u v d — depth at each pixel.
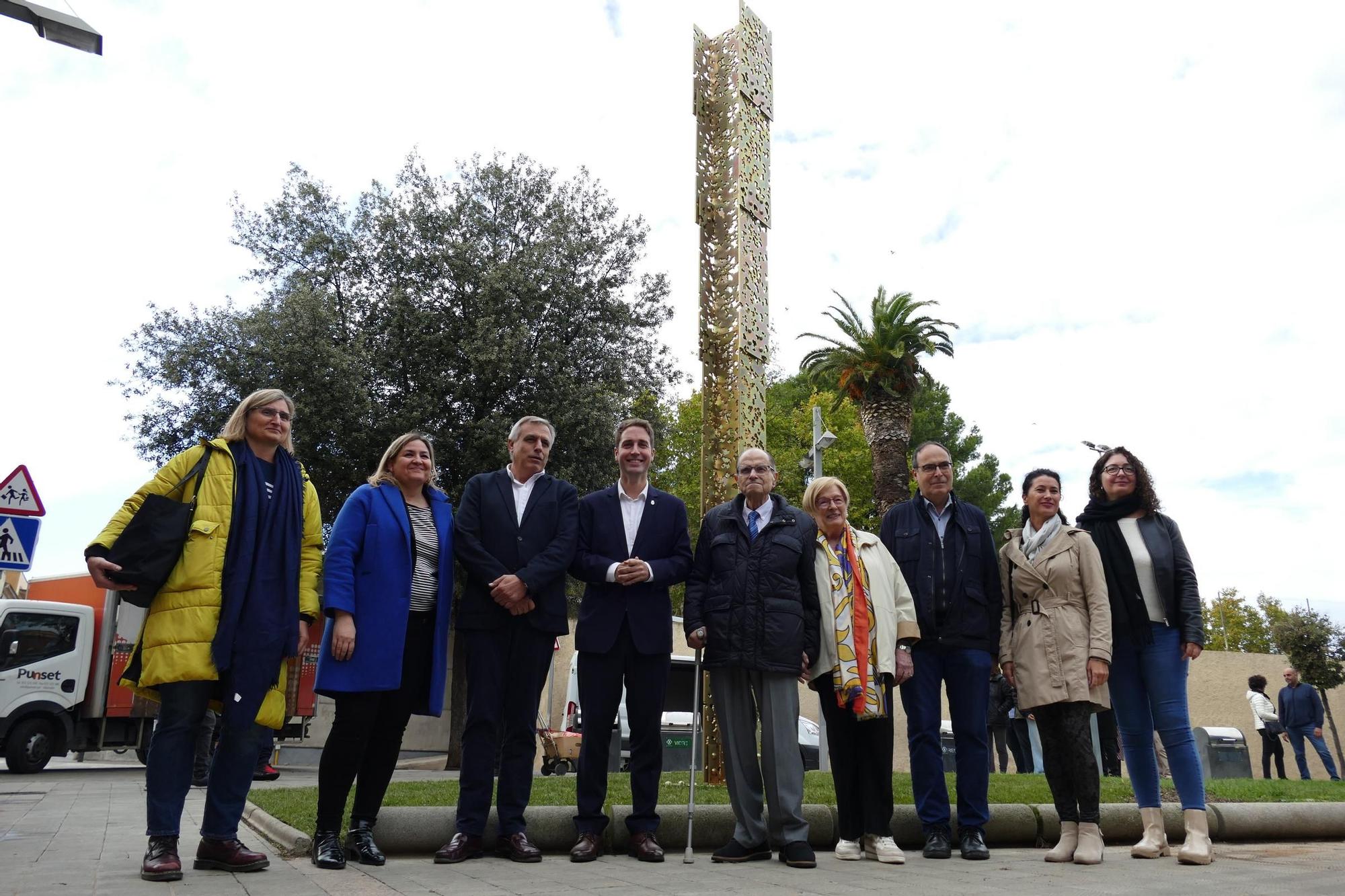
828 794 6.15
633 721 4.79
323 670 4.32
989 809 5.34
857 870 4.31
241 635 4.02
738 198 7.93
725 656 4.74
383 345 16.23
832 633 4.89
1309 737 14.51
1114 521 5.47
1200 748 11.26
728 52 8.25
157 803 3.84
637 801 4.71
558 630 4.72
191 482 4.08
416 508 4.73
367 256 16.89
